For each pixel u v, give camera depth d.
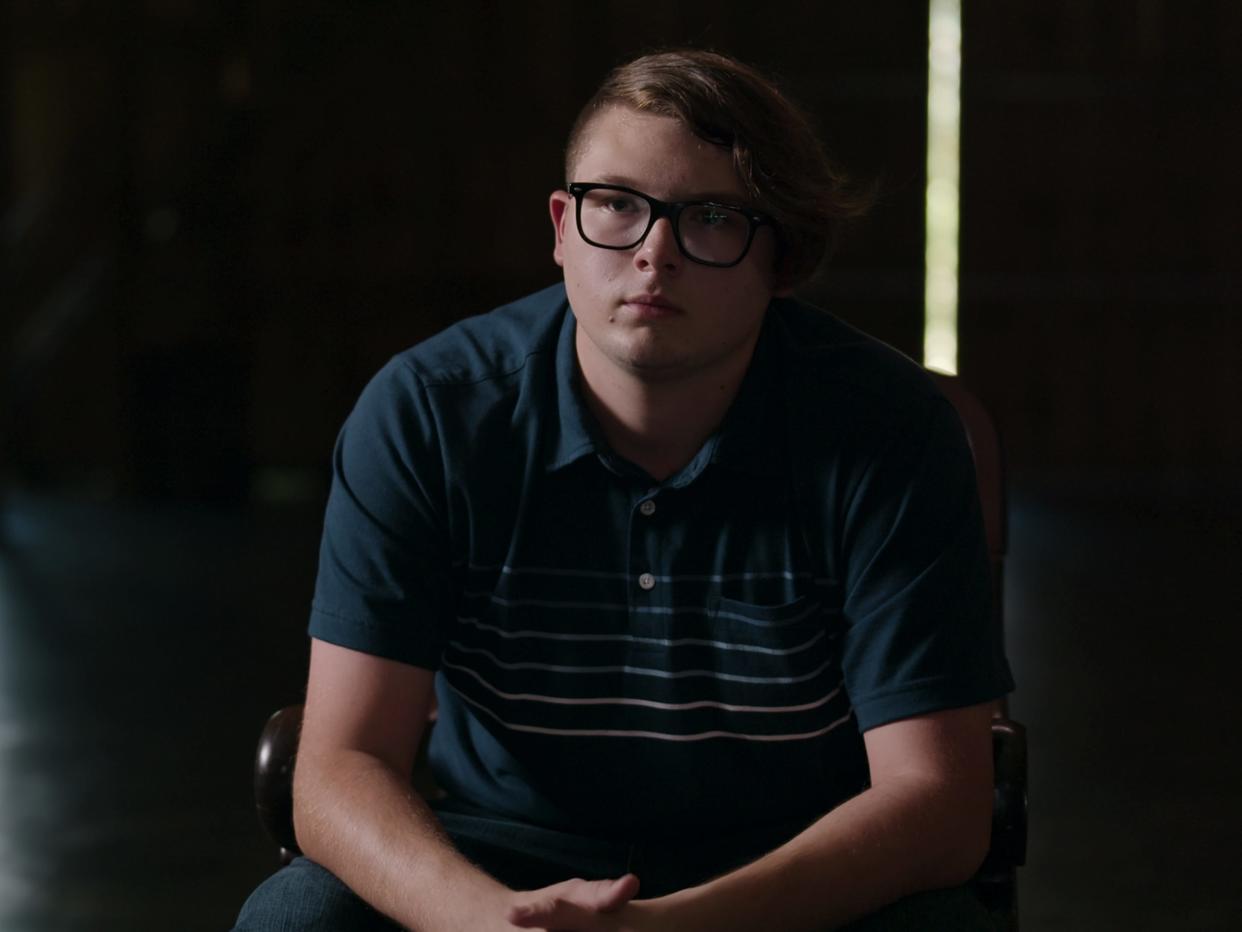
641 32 11.04
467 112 11.09
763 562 1.76
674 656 1.76
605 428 1.80
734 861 1.83
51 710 4.99
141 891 3.48
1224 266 11.04
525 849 1.84
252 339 10.98
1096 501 10.18
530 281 11.20
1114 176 11.04
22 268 10.82
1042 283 11.09
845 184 1.81
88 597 6.81
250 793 4.19
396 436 1.80
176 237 10.63
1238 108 10.97
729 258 1.70
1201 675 5.57
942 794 1.69
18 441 10.68
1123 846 3.82
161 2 11.00
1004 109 11.04
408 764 1.80
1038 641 6.14
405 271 11.16
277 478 11.00
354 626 1.78
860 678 1.76
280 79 11.01
